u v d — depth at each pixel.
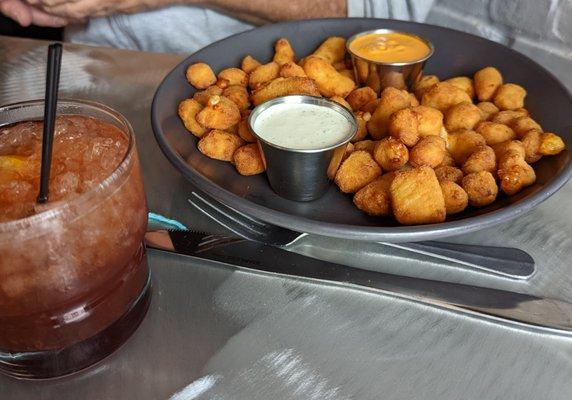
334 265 0.31
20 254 0.20
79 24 0.72
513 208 0.32
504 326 0.28
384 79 0.48
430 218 0.33
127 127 0.25
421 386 0.26
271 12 0.68
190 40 0.72
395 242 0.31
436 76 0.51
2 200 0.22
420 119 0.40
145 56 0.55
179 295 0.30
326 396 0.25
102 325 0.25
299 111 0.41
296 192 0.36
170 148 0.36
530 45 0.66
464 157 0.40
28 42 0.56
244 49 0.50
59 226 0.21
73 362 0.25
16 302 0.22
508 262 0.32
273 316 0.29
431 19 0.74
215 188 0.33
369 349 0.27
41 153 0.23
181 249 0.32
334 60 0.51
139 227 0.25
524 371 0.26
